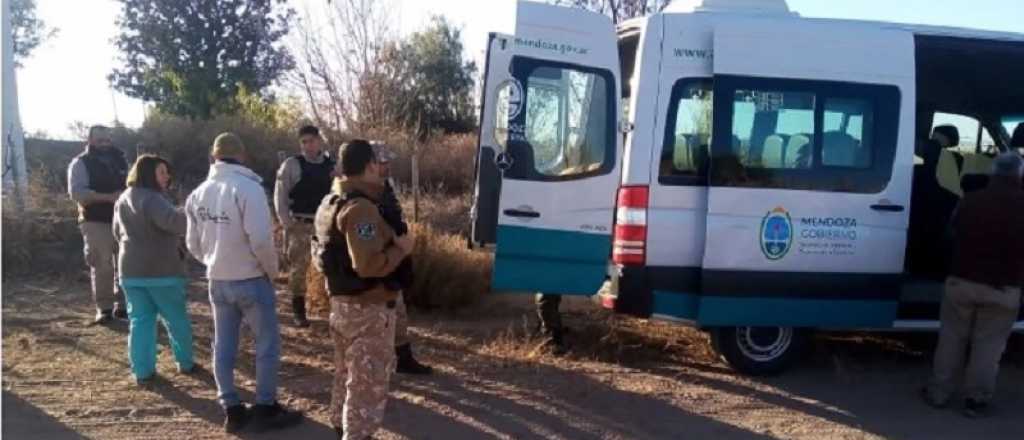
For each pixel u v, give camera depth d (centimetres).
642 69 648
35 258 1014
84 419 559
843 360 748
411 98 2023
